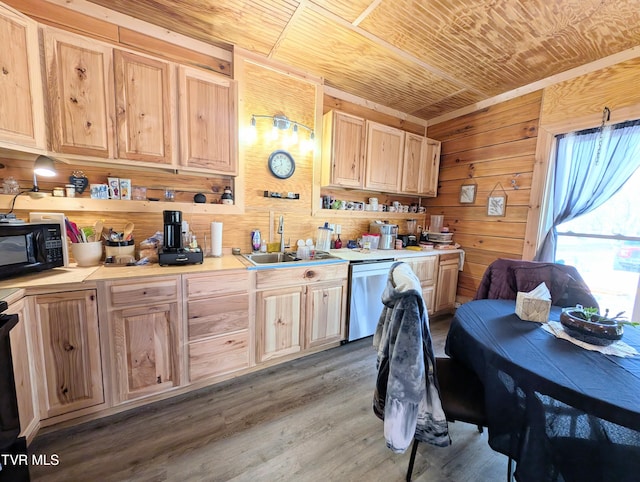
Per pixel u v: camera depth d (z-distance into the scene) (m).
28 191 1.71
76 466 1.29
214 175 2.33
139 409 1.67
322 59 2.40
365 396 1.86
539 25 1.85
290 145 2.64
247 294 1.97
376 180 3.01
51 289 1.38
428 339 1.17
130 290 1.57
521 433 0.96
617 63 2.12
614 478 0.79
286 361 2.28
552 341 1.18
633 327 1.39
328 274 2.35
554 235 2.55
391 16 1.84
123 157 1.73
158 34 2.03
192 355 1.80
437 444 1.15
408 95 3.03
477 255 3.19
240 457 1.37
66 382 1.45
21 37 1.40
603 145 2.23
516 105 2.78
